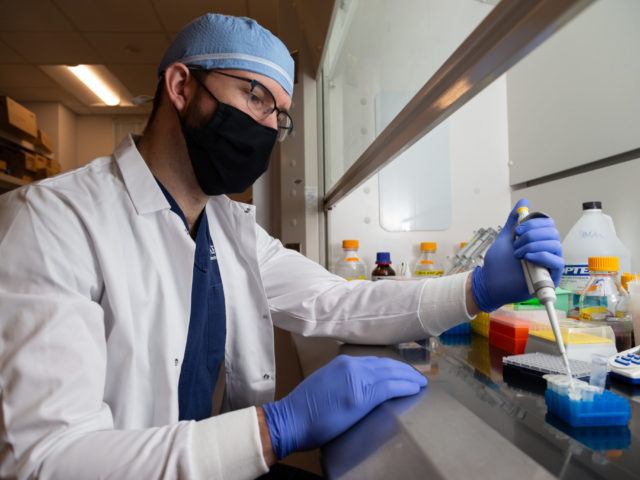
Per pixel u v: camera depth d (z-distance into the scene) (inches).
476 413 21.8
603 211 44.9
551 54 52.3
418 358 33.4
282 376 64.9
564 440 18.5
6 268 24.8
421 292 36.6
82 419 22.1
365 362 25.6
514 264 32.3
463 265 50.9
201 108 35.5
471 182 65.2
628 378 24.6
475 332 42.2
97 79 174.7
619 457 16.9
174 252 34.0
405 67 36.2
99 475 19.7
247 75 35.3
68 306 23.7
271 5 121.0
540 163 55.6
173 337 32.1
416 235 65.5
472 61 22.4
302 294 42.6
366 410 22.7
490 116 64.9
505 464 14.3
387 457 16.9
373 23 45.4
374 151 43.3
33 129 147.2
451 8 25.7
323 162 69.4
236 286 42.8
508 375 28.1
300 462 42.3
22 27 131.1
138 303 30.9
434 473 13.9
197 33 35.6
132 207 33.1
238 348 42.0
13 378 21.5
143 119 215.0
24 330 22.5
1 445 21.0
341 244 65.4
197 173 37.6
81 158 214.7
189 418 36.6
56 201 28.7
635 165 40.6
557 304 38.8
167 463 20.0
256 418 22.5
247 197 93.0
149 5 120.1
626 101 40.3
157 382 31.0
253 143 36.7
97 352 24.6
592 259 35.8
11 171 140.1
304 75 69.4
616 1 40.7
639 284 31.7
